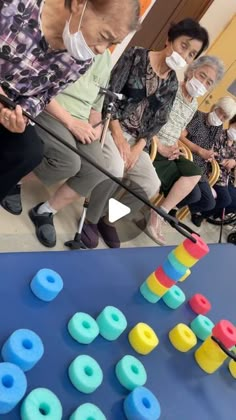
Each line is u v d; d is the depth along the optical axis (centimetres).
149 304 115
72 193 194
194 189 271
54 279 98
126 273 119
